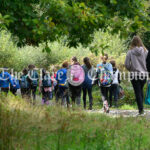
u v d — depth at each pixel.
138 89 11.97
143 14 7.88
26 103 11.04
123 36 7.21
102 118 9.73
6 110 8.28
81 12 6.88
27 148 6.01
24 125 7.08
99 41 7.58
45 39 8.00
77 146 6.44
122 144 6.76
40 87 18.56
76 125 7.77
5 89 18.64
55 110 9.95
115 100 18.92
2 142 5.93
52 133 7.01
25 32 7.37
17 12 7.61
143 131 8.20
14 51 36.97
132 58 12.05
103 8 7.41
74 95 15.09
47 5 7.43
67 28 7.01
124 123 8.87
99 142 6.72
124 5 7.88
